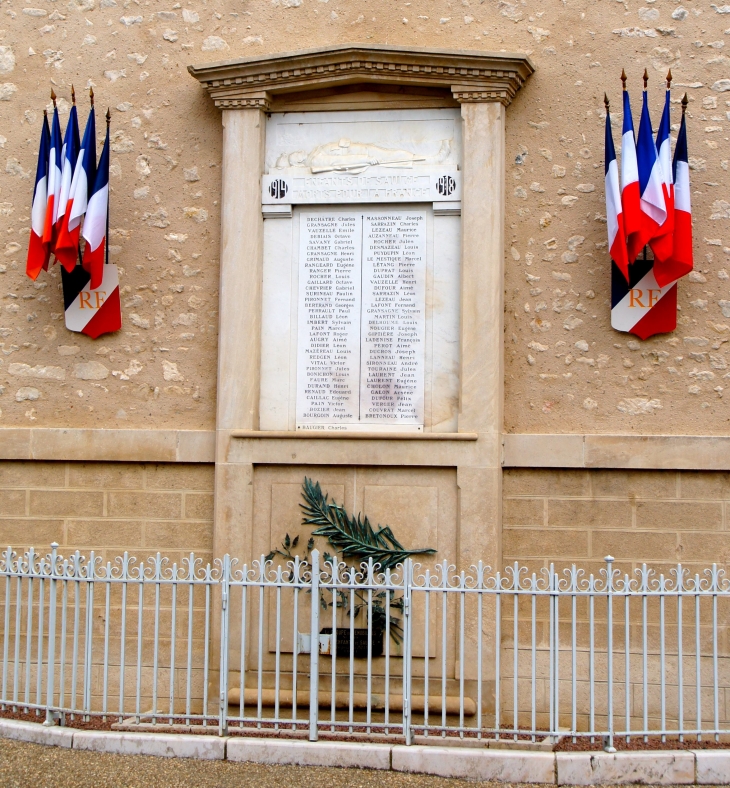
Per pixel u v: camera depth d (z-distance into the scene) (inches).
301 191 291.1
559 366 281.1
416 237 288.2
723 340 277.3
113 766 225.6
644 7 285.6
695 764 221.8
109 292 296.8
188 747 232.1
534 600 234.2
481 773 222.7
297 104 293.3
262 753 230.1
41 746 238.2
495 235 278.4
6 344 301.6
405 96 288.8
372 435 277.9
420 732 260.1
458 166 285.4
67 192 284.2
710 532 271.7
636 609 272.1
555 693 233.3
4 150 307.3
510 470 279.0
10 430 295.3
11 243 304.7
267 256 293.3
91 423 296.5
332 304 290.4
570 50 287.0
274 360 291.3
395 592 276.1
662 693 234.1
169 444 289.6
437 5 292.0
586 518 275.3
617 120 284.4
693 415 276.5
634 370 279.1
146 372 296.2
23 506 295.7
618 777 221.6
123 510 291.9
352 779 220.1
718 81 282.2
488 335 276.5
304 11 297.3
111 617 289.1
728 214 279.7
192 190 298.4
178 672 285.4
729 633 268.4
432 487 277.7
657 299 277.3
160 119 300.8
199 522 288.8
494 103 281.4
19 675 269.9
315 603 237.1
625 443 273.6
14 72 307.7
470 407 276.1
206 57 300.8
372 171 288.8
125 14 304.7
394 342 287.1
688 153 281.4
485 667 270.7
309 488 281.0
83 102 304.8
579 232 283.4
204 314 295.6
